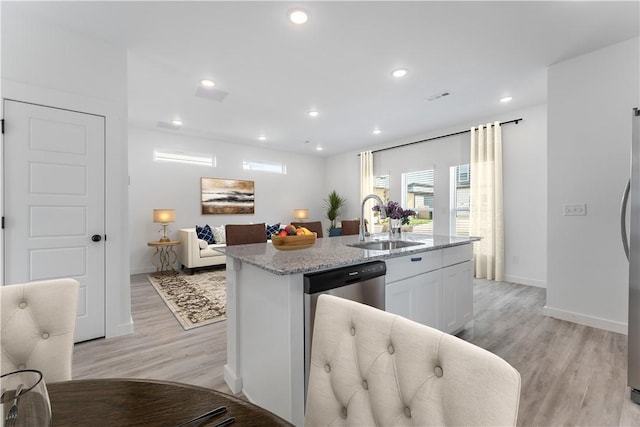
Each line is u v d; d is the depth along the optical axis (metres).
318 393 0.79
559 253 2.83
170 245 4.92
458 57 2.73
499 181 4.31
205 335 2.56
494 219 4.38
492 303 3.35
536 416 1.54
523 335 2.49
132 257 5.05
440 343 0.59
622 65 2.48
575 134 2.72
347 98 3.69
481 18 2.18
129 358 2.16
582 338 2.41
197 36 2.39
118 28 2.28
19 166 2.12
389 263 1.87
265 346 1.58
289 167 7.01
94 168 2.42
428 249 2.14
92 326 2.43
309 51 2.61
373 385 0.68
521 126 4.17
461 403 0.53
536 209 4.06
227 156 6.09
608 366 1.99
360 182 6.71
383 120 4.59
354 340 0.75
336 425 0.75
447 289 2.40
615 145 2.52
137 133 5.09
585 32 2.36
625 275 2.48
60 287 1.01
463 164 4.90
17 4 2.01
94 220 2.42
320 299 0.84
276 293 1.48
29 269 2.16
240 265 1.83
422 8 2.07
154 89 3.41
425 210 5.50
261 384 1.61
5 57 2.06
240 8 2.06
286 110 4.14
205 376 1.94
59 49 2.25
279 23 2.23
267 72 3.00
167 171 5.40
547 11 2.11
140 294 3.78
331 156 7.48
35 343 0.95
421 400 0.59
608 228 2.56
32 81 2.15
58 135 2.26
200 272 5.13
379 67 2.90
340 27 2.28
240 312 1.84
